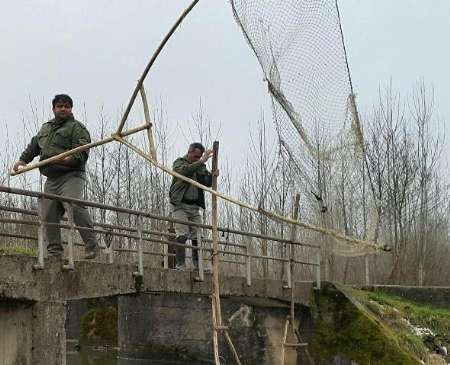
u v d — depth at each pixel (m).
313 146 6.27
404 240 22.39
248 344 14.21
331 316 13.50
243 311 14.38
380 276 21.47
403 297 16.98
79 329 21.22
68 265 7.89
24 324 7.28
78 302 21.48
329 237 6.84
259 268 18.08
